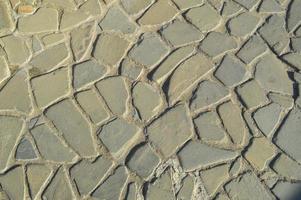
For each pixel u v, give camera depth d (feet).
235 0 15.37
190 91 13.56
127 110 13.15
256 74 13.93
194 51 14.32
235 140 12.78
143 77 13.74
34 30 14.33
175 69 13.92
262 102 13.43
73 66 13.82
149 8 15.11
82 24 14.61
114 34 14.49
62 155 12.34
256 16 15.16
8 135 12.51
